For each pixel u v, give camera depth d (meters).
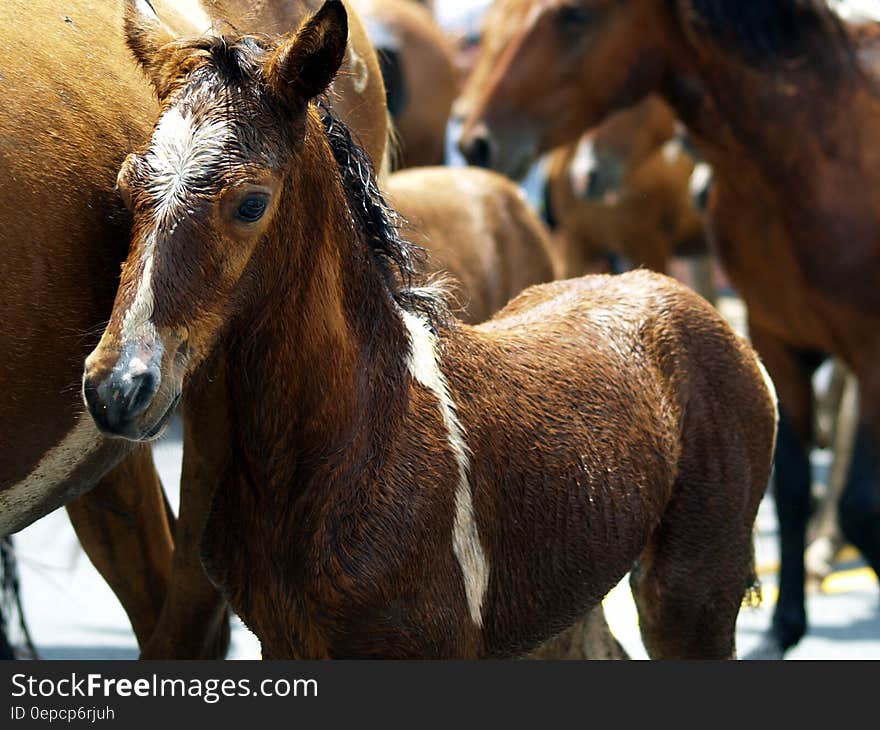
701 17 8.12
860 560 12.18
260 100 4.23
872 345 8.20
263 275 4.36
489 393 4.95
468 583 4.74
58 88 4.66
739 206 8.49
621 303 5.69
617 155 14.00
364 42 6.80
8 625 7.02
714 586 5.64
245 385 4.57
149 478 6.04
